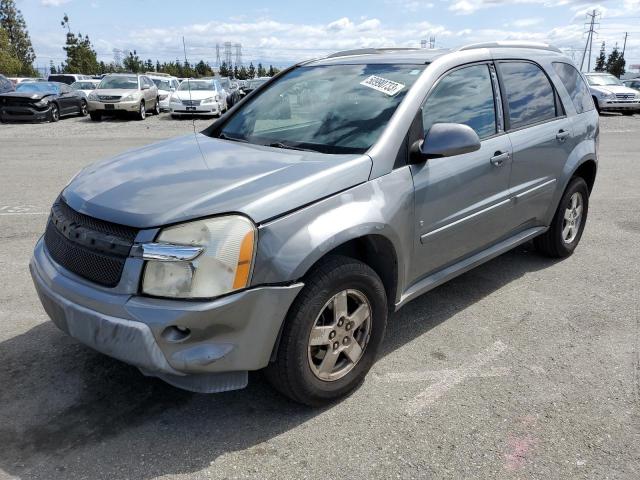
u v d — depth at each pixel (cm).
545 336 384
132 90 2045
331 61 429
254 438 278
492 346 370
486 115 400
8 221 640
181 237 251
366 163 309
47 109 1934
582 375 336
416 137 339
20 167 996
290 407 304
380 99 353
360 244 323
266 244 261
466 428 287
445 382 328
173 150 353
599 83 2391
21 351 353
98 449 268
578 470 258
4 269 490
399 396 314
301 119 370
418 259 350
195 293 248
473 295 451
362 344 314
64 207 300
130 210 262
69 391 313
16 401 303
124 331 250
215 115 2219
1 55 5519
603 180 927
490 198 398
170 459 262
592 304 436
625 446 274
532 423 291
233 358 259
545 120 463
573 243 536
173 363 251
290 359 276
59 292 275
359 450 270
